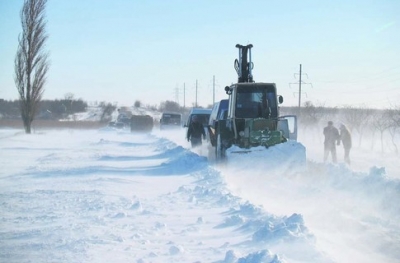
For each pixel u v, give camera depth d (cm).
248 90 1736
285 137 1661
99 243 691
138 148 2927
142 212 918
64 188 1229
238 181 1370
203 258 616
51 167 1761
